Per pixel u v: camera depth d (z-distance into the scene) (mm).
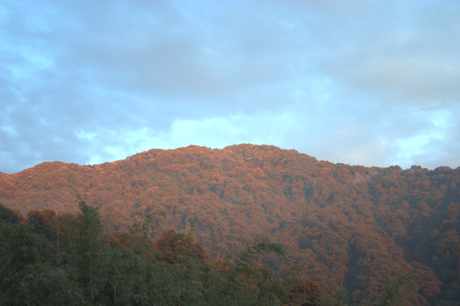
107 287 14250
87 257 14234
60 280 11992
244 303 15086
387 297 14742
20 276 11570
